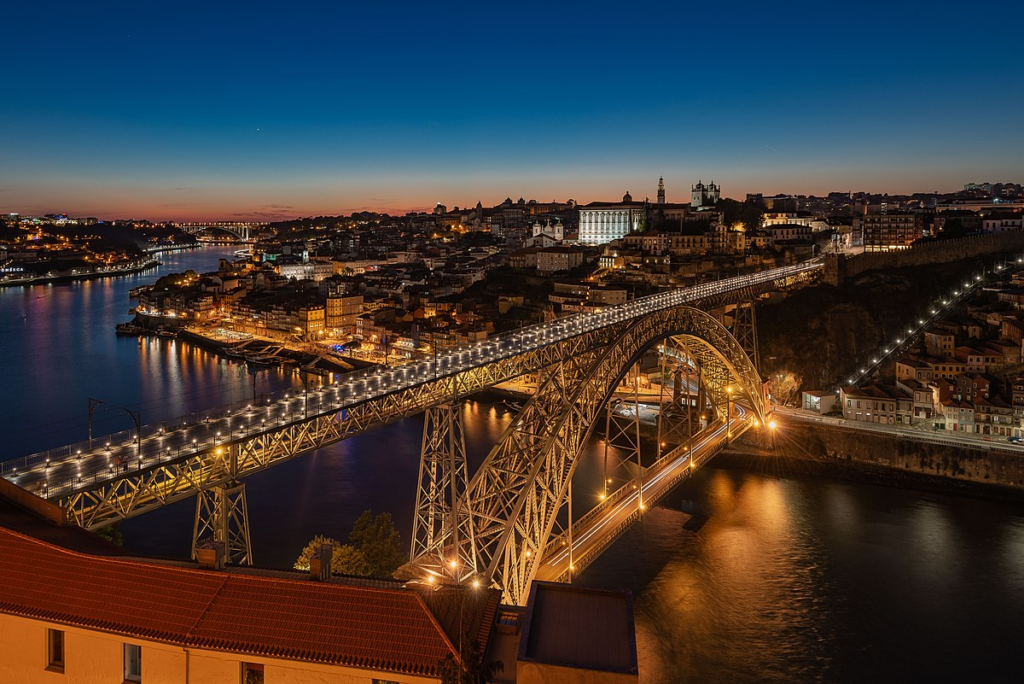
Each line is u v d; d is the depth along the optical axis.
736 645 85.62
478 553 76.50
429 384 76.44
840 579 100.62
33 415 169.50
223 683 30.44
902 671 81.06
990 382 155.75
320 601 31.86
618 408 177.25
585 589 35.72
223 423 64.88
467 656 28.67
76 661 31.83
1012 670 81.31
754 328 179.25
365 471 136.75
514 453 82.12
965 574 102.31
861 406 160.12
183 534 105.00
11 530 36.12
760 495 133.12
